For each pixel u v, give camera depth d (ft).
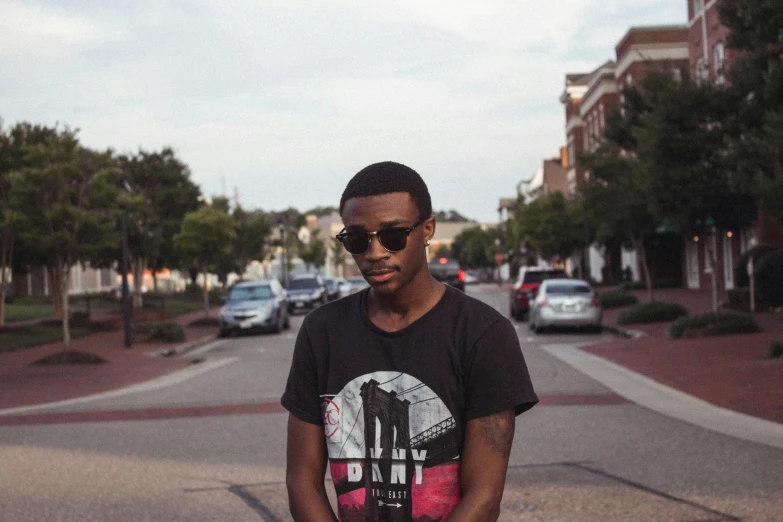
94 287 221.46
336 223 385.50
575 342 72.28
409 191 8.10
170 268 168.45
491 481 7.86
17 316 117.91
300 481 8.29
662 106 61.16
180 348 78.69
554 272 101.24
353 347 8.13
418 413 7.91
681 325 64.54
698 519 19.03
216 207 173.58
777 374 41.19
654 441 28.27
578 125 231.50
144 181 139.23
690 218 63.00
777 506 19.83
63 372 58.90
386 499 7.93
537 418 34.01
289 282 141.69
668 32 159.33
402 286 8.09
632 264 174.09
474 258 388.16
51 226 66.80
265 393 44.62
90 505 21.62
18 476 25.20
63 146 70.38
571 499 21.13
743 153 47.91
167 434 32.58
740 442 27.55
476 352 7.95
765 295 78.07
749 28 52.80
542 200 180.96
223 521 20.03
